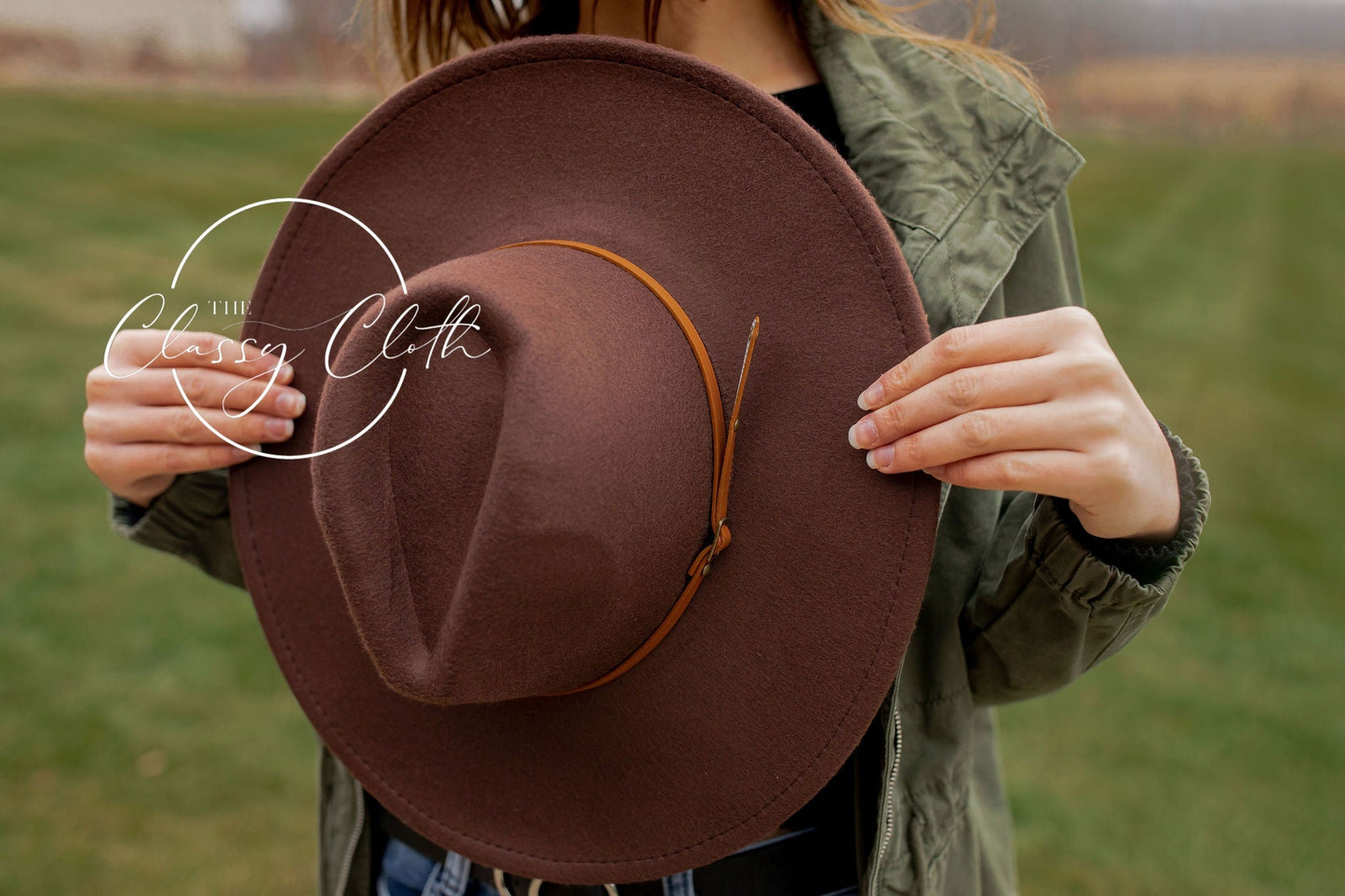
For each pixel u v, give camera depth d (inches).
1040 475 26.9
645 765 33.4
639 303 30.7
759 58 38.9
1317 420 276.4
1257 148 1424.7
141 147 602.2
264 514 38.3
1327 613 163.0
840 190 30.0
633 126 32.4
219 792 109.5
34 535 159.6
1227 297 461.4
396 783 36.9
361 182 35.8
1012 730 130.6
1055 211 38.9
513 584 26.9
